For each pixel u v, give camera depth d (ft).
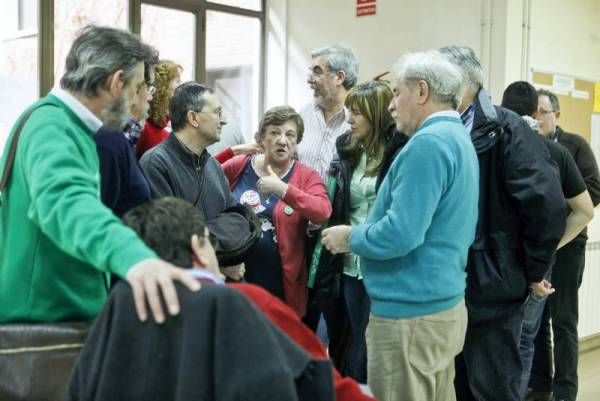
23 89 13.05
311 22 15.93
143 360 3.49
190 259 3.98
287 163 8.95
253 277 8.69
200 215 4.16
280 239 8.66
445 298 6.37
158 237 3.94
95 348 3.68
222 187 7.95
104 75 4.98
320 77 10.22
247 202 8.79
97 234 3.79
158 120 8.74
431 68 6.48
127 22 14.30
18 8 12.85
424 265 6.30
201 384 3.36
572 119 14.21
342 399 4.41
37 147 4.49
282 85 16.57
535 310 9.83
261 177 8.86
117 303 3.59
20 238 4.82
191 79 15.53
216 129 7.58
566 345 11.58
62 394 4.64
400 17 14.19
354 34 15.12
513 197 7.18
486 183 7.35
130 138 8.36
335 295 8.79
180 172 7.40
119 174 5.64
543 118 11.50
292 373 3.51
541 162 7.23
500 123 7.32
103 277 5.21
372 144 8.49
